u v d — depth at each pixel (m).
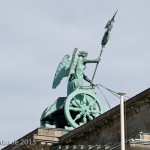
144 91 90.62
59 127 112.06
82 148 97.81
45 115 111.81
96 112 109.69
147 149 82.19
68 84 111.69
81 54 112.19
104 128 99.00
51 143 106.81
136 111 92.88
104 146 90.12
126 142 82.62
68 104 108.62
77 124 108.75
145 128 91.25
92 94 109.94
